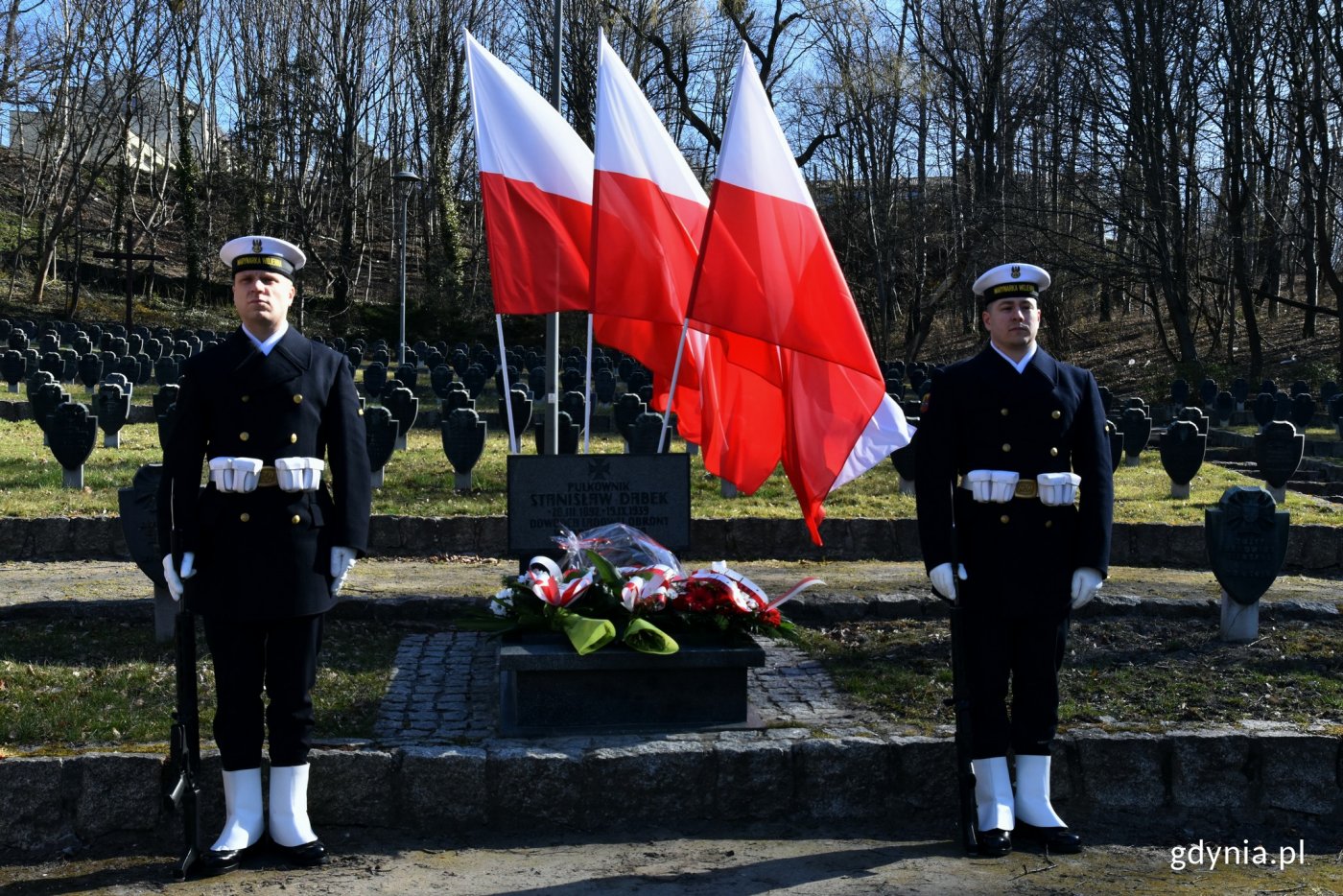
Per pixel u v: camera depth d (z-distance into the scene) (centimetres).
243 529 470
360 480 492
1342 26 3053
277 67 4700
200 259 4738
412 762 526
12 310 4159
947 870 473
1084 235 3788
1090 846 508
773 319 639
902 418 695
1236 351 3816
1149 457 1689
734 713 586
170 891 450
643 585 597
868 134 3884
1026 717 505
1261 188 3912
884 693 645
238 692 480
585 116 3975
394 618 790
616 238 694
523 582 618
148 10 4353
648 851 502
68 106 4309
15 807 507
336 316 4484
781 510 1132
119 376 2005
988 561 497
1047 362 511
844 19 3731
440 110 4684
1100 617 791
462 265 4666
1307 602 796
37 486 1182
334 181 5184
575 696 577
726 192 645
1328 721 579
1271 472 1305
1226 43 3362
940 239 4041
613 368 2942
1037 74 3941
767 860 490
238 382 475
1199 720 586
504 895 446
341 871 473
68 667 648
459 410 1246
